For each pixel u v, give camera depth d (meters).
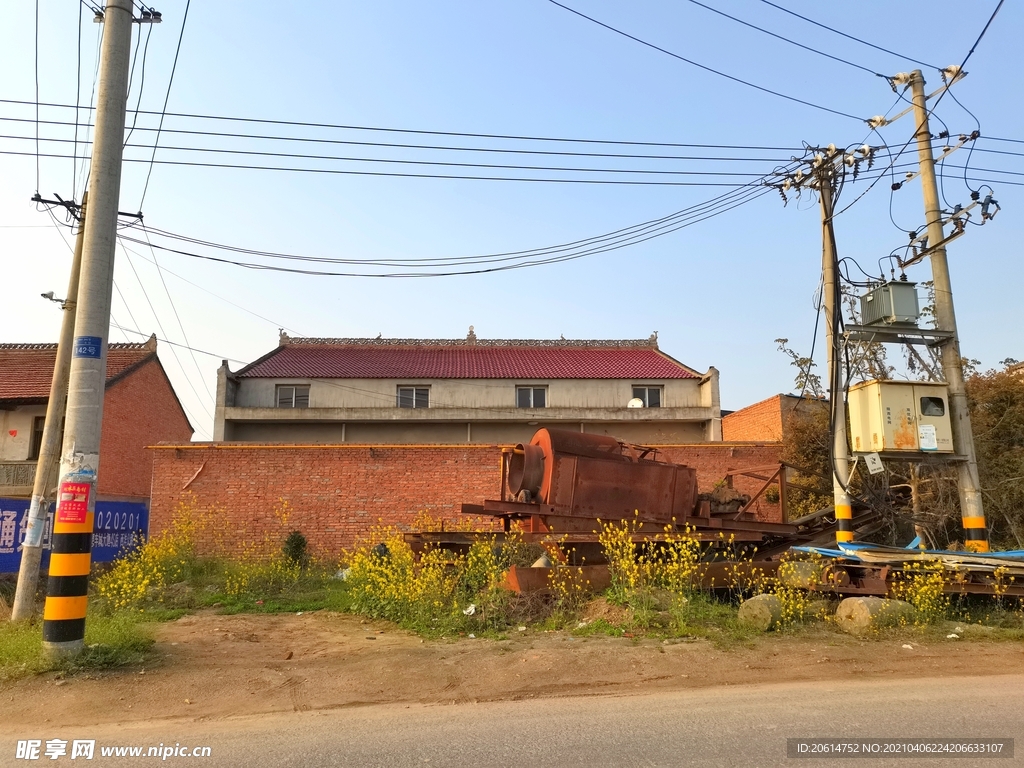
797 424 18.77
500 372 27.91
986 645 8.70
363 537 18.42
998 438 15.62
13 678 7.05
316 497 18.61
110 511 18.94
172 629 10.23
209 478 18.53
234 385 26.42
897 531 14.92
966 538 12.23
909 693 6.63
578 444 12.97
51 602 7.51
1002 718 5.77
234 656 8.30
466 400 27.25
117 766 4.94
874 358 15.77
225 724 5.93
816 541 13.86
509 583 10.59
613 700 6.52
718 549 13.20
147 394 27.84
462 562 11.23
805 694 6.62
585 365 29.11
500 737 5.42
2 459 23.64
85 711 6.27
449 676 7.33
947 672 7.52
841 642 8.73
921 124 13.13
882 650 8.38
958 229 12.48
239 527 18.33
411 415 25.70
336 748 5.22
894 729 5.50
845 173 13.05
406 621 10.38
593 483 12.65
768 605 9.34
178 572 14.85
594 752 5.04
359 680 7.21
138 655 7.91
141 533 20.03
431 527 17.03
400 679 7.23
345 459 18.84
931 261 12.98
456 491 18.88
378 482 18.80
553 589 10.59
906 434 12.02
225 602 12.76
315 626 10.54
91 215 8.21
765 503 18.69
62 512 7.67
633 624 9.34
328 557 18.20
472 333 33.06
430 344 30.78
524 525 12.82
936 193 12.98
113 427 25.06
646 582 10.53
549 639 8.99
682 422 26.84
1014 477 14.88
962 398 12.48
